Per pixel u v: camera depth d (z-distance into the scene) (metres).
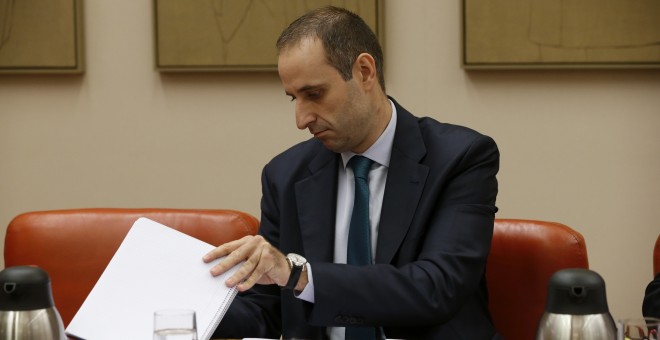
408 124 4.64
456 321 4.34
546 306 3.21
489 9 7.41
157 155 7.93
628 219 7.59
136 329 3.74
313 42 4.32
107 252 5.31
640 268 7.62
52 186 8.03
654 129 7.50
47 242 5.34
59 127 7.99
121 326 3.76
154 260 3.92
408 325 4.18
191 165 7.91
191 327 3.11
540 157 7.59
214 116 7.86
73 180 8.01
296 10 7.59
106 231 5.33
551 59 7.38
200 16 7.67
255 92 7.81
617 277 7.64
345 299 4.05
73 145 7.99
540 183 7.61
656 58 7.31
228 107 7.84
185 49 7.70
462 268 4.26
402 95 7.66
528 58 7.40
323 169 4.71
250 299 4.70
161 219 5.32
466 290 4.27
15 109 8.01
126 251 3.96
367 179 4.61
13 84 8.00
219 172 7.89
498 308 4.93
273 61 7.63
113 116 7.93
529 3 7.38
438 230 4.38
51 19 7.79
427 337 4.33
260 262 3.85
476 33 7.43
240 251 3.85
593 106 7.53
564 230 4.84
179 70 7.71
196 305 3.76
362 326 4.19
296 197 4.71
